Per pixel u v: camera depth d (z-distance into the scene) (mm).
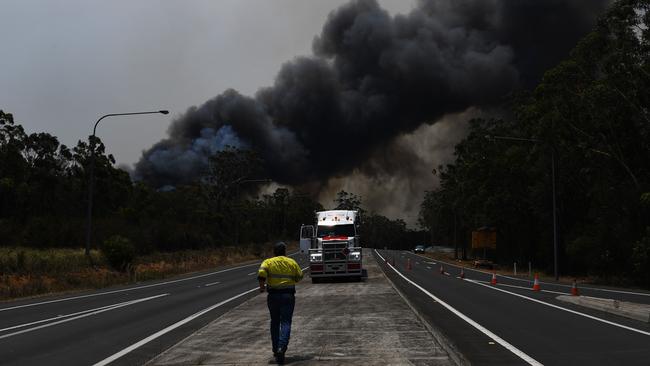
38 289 27844
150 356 10688
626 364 9609
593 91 42094
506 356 10367
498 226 71000
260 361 9609
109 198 86250
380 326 13398
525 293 25250
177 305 20547
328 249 30859
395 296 21562
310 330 12977
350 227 32250
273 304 9859
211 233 88375
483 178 70188
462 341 12055
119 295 25781
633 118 42625
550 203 59156
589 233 46656
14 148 73375
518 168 64875
